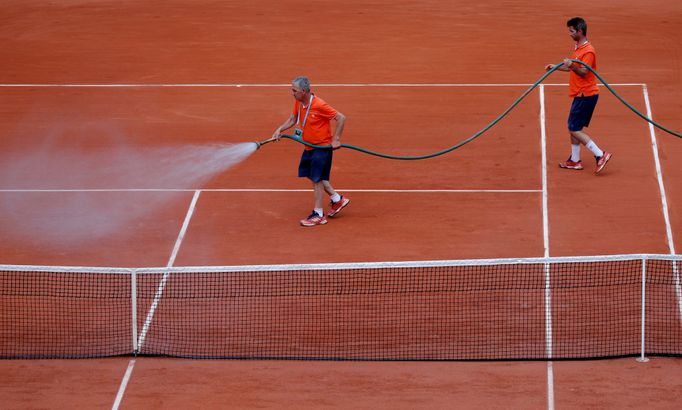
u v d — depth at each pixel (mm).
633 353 20484
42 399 19094
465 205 28797
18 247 26359
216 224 27750
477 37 46969
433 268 24438
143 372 20078
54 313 22406
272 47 45812
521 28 48438
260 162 32531
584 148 33062
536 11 51719
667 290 23016
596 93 29734
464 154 32906
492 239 26375
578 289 23156
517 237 26484
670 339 20984
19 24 50375
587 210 28266
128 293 23375
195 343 21156
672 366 20016
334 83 40531
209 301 22891
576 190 29734
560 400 18875
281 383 19625
